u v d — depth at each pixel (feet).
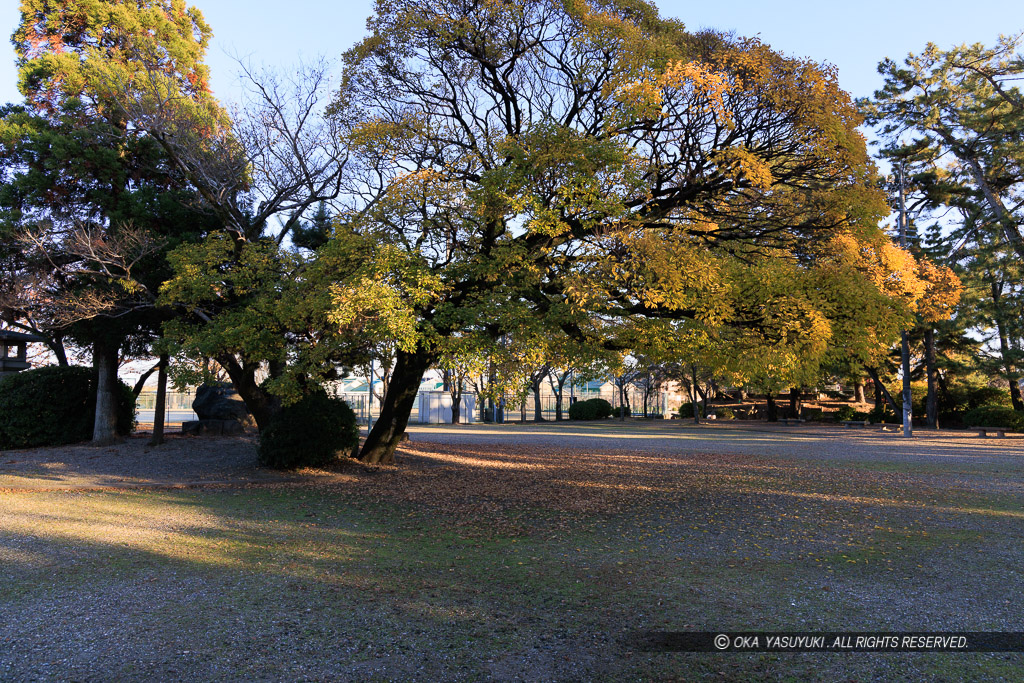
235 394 68.39
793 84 29.63
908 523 31.27
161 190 51.88
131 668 14.35
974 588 20.89
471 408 147.33
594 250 34.30
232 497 37.63
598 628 17.19
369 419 75.05
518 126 38.96
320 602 19.04
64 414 59.67
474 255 35.91
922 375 120.26
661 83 29.86
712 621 17.79
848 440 86.07
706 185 32.89
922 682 14.07
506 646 15.88
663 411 180.75
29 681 13.65
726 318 33.12
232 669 14.34
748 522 31.65
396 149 40.57
